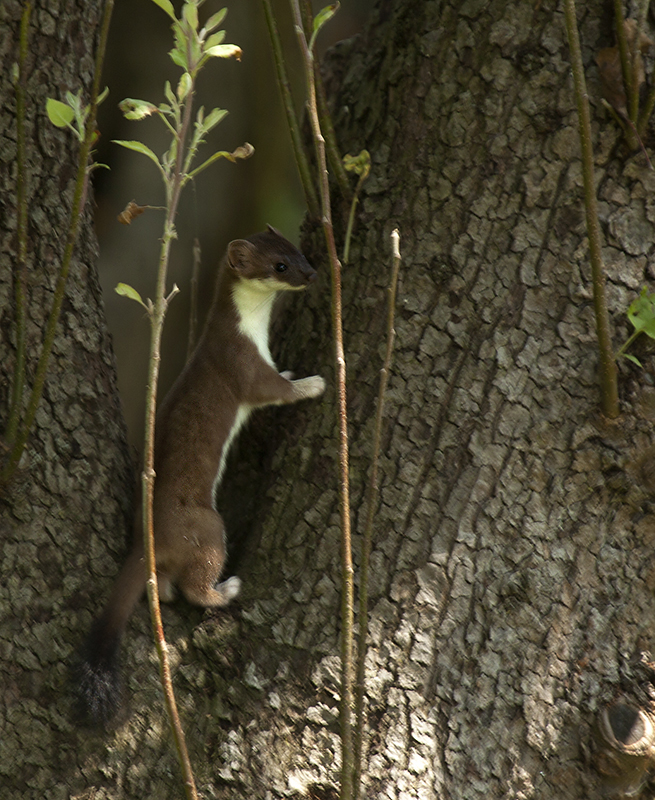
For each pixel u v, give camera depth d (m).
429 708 5.82
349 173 6.82
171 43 15.14
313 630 6.07
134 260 15.30
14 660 5.98
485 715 5.82
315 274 7.25
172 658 6.18
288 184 16.61
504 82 6.29
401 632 5.95
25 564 6.13
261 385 7.29
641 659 5.94
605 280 6.04
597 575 6.00
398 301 6.39
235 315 7.93
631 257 6.04
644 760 5.69
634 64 5.77
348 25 17.64
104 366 6.80
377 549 6.12
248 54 15.42
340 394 4.73
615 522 6.05
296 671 5.99
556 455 6.02
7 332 6.29
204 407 7.59
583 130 5.17
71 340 6.55
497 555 6.00
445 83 6.50
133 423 15.11
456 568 6.00
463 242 6.28
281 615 6.18
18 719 5.90
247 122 15.77
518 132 6.23
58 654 6.05
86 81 6.74
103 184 15.23
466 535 6.02
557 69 6.15
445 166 6.40
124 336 15.16
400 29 6.90
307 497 6.47
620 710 5.81
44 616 6.11
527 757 5.79
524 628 5.93
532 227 6.16
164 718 5.99
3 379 6.26
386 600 6.02
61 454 6.36
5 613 6.03
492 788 5.71
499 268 6.20
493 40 6.34
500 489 6.04
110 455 6.64
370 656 5.92
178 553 6.79
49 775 5.85
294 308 7.86
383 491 6.20
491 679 5.87
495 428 6.09
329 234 4.73
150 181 15.21
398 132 6.70
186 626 6.39
